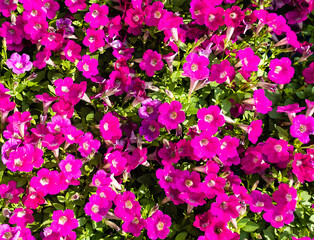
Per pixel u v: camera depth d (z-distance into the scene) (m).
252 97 0.88
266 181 0.84
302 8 0.98
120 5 0.92
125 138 0.84
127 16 0.89
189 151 0.81
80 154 0.86
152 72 0.86
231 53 0.90
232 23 0.87
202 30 0.92
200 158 0.80
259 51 0.95
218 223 0.77
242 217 0.82
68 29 0.93
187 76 0.86
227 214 0.76
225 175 0.81
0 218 0.79
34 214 0.82
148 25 0.89
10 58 0.89
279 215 0.79
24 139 0.80
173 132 0.86
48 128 0.80
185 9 0.98
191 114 0.87
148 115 0.83
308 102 0.82
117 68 0.86
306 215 0.84
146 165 0.82
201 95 0.89
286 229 0.82
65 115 0.83
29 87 0.90
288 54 0.99
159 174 0.79
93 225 0.80
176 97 0.87
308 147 0.84
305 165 0.80
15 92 0.87
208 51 0.85
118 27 0.91
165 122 0.80
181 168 0.85
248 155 0.84
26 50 0.96
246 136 0.87
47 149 0.84
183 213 0.81
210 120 0.80
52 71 0.92
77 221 0.77
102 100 0.89
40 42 0.89
